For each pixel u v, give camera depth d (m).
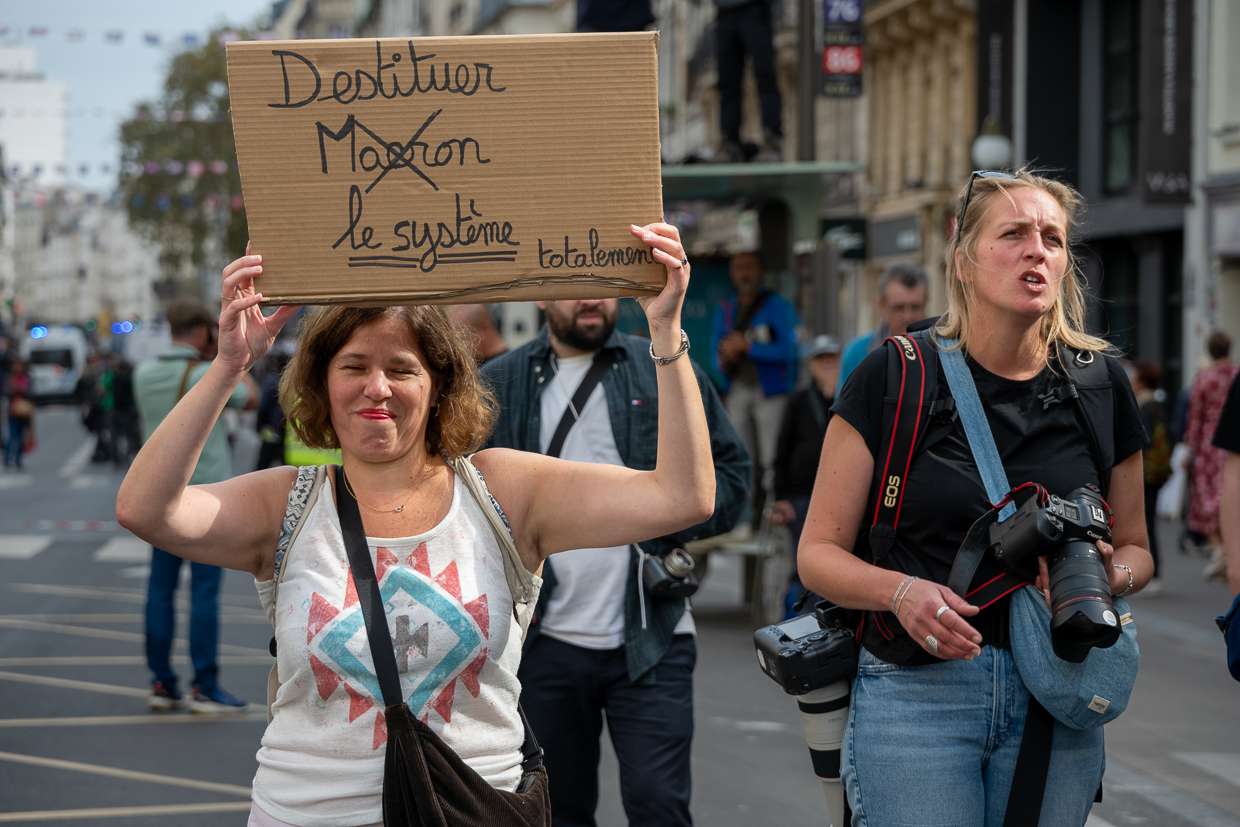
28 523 22.42
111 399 36.44
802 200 14.29
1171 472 15.45
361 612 3.42
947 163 35.28
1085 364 4.14
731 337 13.07
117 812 7.45
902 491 4.07
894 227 37.75
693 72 47.97
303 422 3.64
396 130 3.43
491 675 3.50
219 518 3.50
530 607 3.65
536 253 3.45
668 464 3.53
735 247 15.09
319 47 3.42
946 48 35.09
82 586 15.82
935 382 4.09
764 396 13.08
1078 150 29.66
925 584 3.93
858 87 20.08
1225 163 23.88
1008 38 29.67
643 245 3.45
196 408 3.39
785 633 4.19
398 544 3.50
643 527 3.56
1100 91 28.95
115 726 9.34
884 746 4.00
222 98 76.31
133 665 11.43
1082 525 3.86
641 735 5.43
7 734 9.10
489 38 3.43
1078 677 3.90
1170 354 26.69
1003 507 3.97
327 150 3.43
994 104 29.72
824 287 13.71
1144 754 8.63
